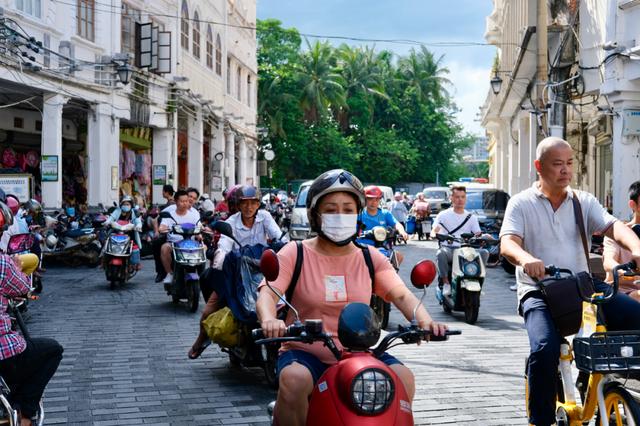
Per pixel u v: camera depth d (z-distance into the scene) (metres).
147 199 27.78
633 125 15.00
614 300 4.51
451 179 75.00
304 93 53.16
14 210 9.09
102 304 11.48
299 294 3.86
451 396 6.23
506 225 4.77
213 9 33.94
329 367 3.25
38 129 22.62
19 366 4.44
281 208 29.25
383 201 31.05
